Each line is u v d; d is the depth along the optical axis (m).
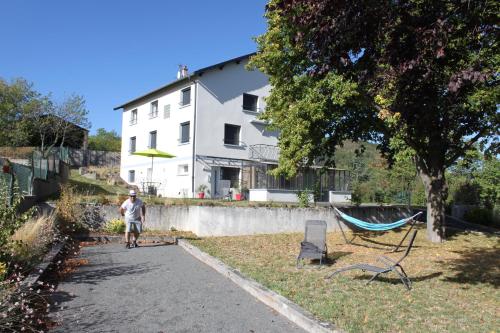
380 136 17.23
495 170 25.75
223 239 14.52
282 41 13.23
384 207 20.52
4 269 6.11
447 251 12.89
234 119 31.91
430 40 5.78
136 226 12.77
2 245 7.04
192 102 30.36
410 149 14.80
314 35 6.18
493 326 5.68
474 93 10.91
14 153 37.97
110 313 6.07
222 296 7.19
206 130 30.47
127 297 6.94
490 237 15.95
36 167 17.41
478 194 27.39
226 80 31.64
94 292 7.18
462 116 13.43
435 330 5.45
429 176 15.32
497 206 24.44
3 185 11.01
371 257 11.53
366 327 5.46
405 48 6.01
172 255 11.39
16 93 44.34
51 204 14.77
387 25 5.98
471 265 10.41
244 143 32.31
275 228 16.77
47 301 6.48
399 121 7.80
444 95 7.77
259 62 14.99
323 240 10.56
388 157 17.59
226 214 15.80
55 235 10.83
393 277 8.76
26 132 43.75
